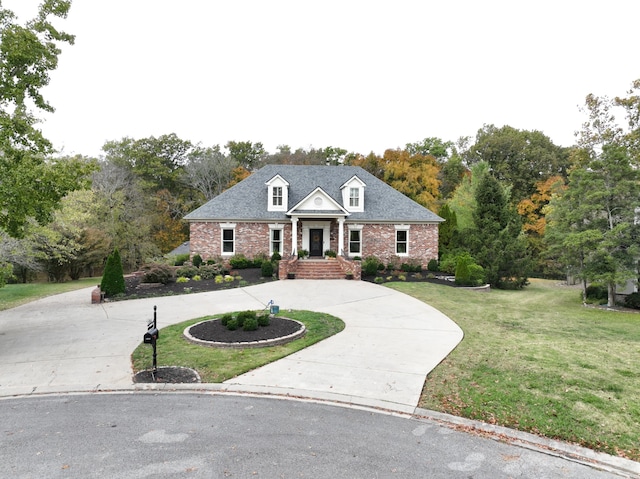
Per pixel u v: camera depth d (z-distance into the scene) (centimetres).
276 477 479
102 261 3291
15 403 712
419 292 1922
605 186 1777
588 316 1510
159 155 5088
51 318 1441
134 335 1174
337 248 2906
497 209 2745
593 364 884
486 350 998
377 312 1473
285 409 679
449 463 513
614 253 1762
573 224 1925
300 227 2895
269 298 1758
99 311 1554
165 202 4625
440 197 4484
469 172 5181
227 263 2819
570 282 3127
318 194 2747
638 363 894
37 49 1177
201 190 5144
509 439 576
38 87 1253
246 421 633
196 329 1171
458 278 2314
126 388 777
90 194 3083
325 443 563
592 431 589
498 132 5628
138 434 591
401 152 4644
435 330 1212
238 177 4881
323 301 1689
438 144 5728
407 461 517
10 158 1109
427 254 2919
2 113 1157
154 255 4050
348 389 757
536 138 5231
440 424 623
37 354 997
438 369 858
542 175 4969
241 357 949
